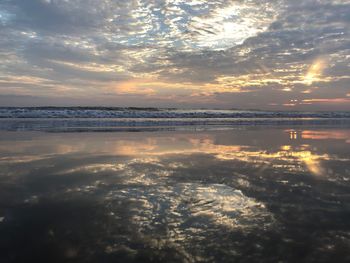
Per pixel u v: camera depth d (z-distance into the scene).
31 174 6.85
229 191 5.64
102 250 3.42
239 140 14.04
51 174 6.87
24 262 3.16
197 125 25.77
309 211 4.64
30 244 3.54
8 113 38.66
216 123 29.52
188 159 8.90
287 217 4.40
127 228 3.99
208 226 4.08
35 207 4.71
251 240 3.68
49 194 5.37
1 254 3.30
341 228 4.04
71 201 5.01
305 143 13.04
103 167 7.67
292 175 6.95
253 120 37.69
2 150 10.21
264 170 7.46
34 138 13.85
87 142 12.68
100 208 4.70
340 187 5.97
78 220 4.23
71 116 38.88
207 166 7.89
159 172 7.16
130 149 10.76
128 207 4.75
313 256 3.32
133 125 24.48
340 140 14.35
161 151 10.36
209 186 5.97
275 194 5.48
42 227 3.99
